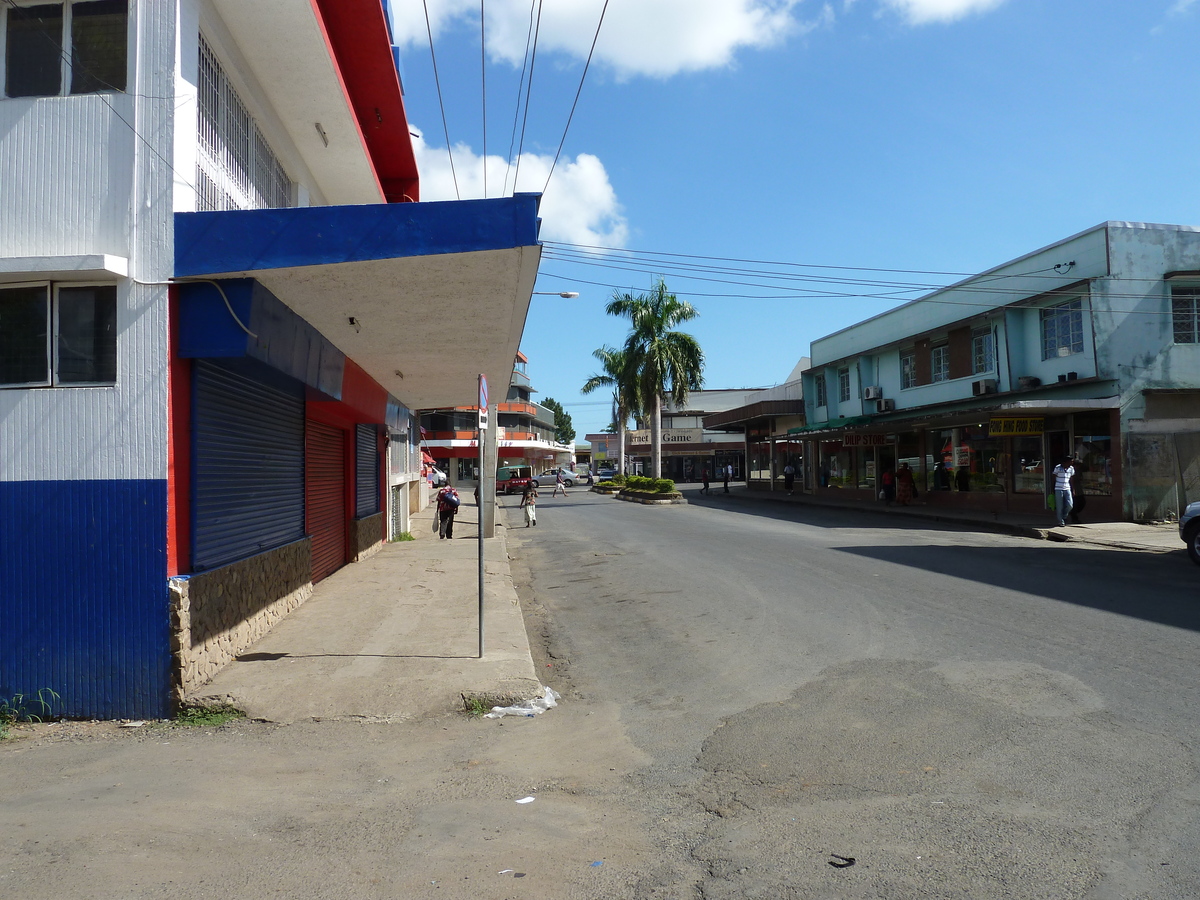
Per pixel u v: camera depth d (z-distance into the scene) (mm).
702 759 5328
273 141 9844
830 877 3668
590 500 42594
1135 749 5055
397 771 5242
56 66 6711
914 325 29266
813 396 38750
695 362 39562
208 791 4859
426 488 36344
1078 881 3533
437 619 9766
